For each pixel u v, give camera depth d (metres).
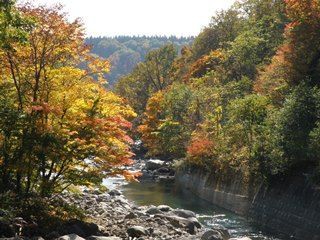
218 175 28.09
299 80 26.59
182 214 21.48
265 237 19.27
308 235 18.62
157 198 29.33
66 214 16.91
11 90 16.83
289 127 21.33
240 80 44.28
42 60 16.09
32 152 15.62
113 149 16.38
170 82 80.69
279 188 21.86
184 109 46.50
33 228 14.95
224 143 29.12
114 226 17.75
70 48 16.42
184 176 34.31
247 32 49.59
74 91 16.20
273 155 21.73
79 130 15.95
